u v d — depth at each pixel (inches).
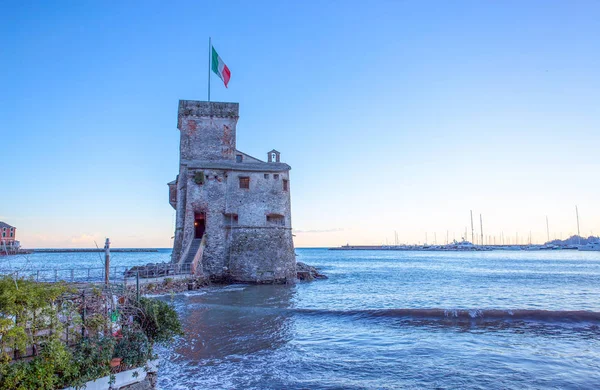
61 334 516.1
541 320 1172.5
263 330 1072.8
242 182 2183.8
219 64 2326.5
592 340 987.9
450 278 2888.8
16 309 462.6
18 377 440.8
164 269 1807.3
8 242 4087.1
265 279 2112.5
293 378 729.0
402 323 1159.6
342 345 941.2
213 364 798.5
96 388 506.0
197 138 2292.1
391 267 4512.8
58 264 4557.1
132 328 588.1
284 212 2231.8
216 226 2116.1
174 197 2509.8
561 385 702.5
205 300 1551.4
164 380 710.5
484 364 808.9
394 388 686.5
